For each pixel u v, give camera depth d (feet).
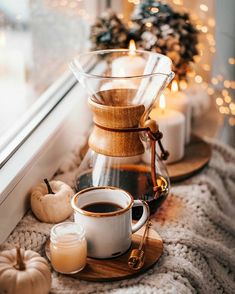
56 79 4.00
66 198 2.81
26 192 2.85
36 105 3.51
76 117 3.58
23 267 2.26
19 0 3.58
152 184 2.84
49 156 3.14
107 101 2.76
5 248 2.58
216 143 3.81
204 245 2.80
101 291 2.37
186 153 3.57
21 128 3.22
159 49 3.43
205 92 4.45
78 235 2.39
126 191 2.62
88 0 4.32
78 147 3.49
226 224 3.16
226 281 2.89
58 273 2.47
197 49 3.61
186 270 2.57
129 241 2.57
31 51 3.76
